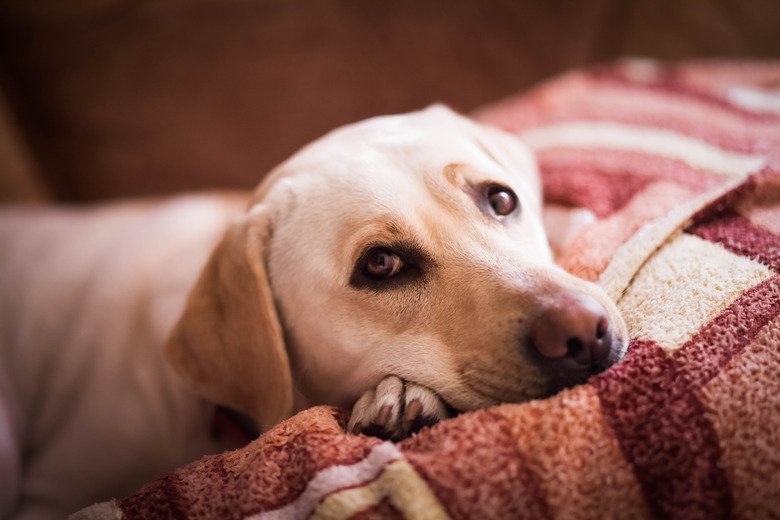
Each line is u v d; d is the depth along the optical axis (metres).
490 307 1.21
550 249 1.62
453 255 1.31
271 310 1.38
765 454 0.88
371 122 1.65
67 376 2.08
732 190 1.39
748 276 1.14
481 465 0.90
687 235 1.32
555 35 3.57
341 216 1.35
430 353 1.25
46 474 1.96
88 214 2.68
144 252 2.22
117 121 3.49
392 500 0.89
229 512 0.98
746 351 0.99
